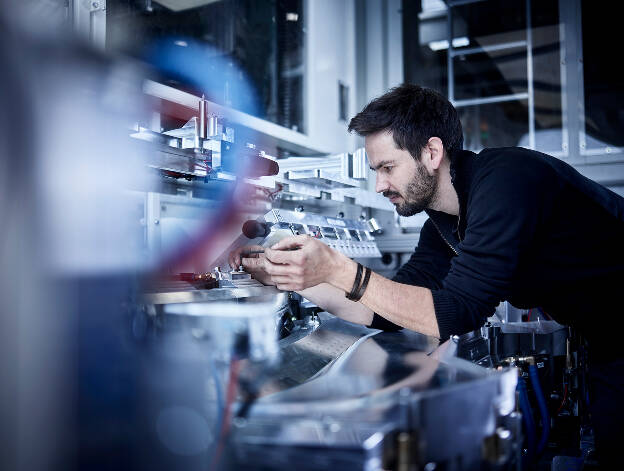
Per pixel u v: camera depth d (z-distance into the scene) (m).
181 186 1.75
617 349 1.37
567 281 1.33
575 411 1.92
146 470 0.79
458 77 3.26
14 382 0.73
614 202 1.38
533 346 1.85
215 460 0.77
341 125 2.96
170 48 1.99
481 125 3.23
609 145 2.92
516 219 1.20
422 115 1.38
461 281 1.24
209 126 1.25
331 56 2.87
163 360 0.81
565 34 2.99
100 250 0.81
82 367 0.77
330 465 0.70
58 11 1.23
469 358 1.40
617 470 1.37
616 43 2.91
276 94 2.59
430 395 0.73
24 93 0.72
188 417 0.79
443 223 1.57
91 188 0.81
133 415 0.79
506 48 3.15
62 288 0.76
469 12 3.23
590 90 2.95
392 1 3.31
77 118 0.79
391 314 1.24
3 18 0.70
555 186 1.27
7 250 0.72
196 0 2.02
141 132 1.13
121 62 0.87
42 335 0.74
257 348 0.98
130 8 1.84
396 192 1.45
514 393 1.02
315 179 1.83
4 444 0.73
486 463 0.86
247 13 2.35
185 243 1.57
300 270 1.20
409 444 0.69
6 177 0.71
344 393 0.82
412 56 3.32
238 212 1.81
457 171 1.39
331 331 1.52
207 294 1.17
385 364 1.09
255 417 0.75
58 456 0.75
